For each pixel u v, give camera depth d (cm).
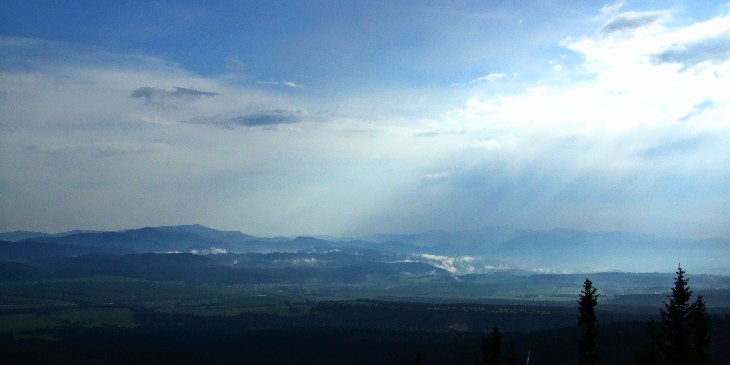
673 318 9625
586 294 9962
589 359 9862
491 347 10906
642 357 10006
